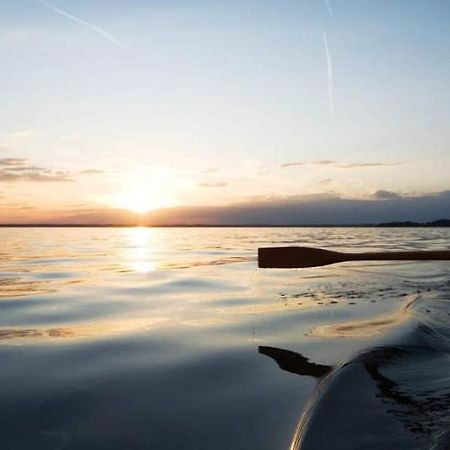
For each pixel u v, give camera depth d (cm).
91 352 330
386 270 841
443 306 473
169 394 252
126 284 696
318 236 2800
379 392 246
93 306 511
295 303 519
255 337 370
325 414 221
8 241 2408
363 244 1703
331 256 368
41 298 566
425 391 247
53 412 230
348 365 288
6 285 688
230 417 222
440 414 220
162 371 289
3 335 380
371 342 342
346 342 348
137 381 271
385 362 294
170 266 996
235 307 500
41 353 328
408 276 741
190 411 230
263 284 686
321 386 257
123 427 213
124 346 346
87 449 195
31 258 1252
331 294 577
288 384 265
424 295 546
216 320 434
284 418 220
